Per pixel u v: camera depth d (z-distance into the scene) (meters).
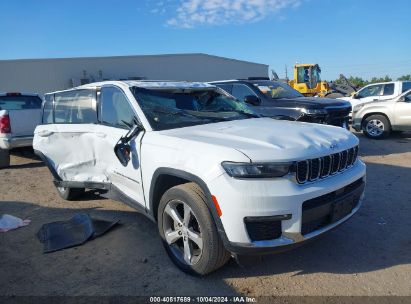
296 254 3.77
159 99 4.27
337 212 3.23
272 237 2.96
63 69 29.61
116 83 4.47
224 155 2.99
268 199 2.85
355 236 4.13
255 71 42.84
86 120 4.86
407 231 4.21
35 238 4.46
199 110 4.44
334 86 22.48
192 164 3.17
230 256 3.25
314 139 3.38
